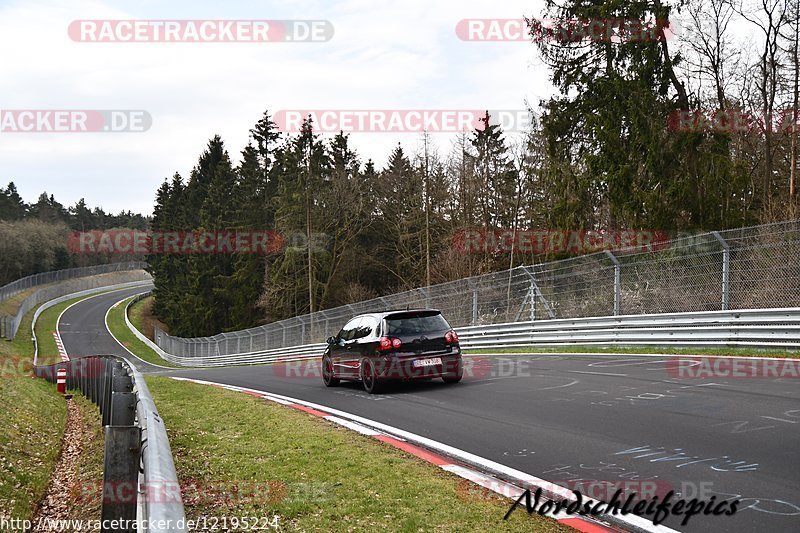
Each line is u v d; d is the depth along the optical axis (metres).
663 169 22.47
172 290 74.62
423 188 38.81
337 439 7.54
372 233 50.97
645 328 15.72
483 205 39.19
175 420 9.77
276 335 33.88
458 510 4.79
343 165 59.56
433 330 12.04
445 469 6.01
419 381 13.19
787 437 6.36
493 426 7.92
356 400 11.13
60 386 20.33
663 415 7.75
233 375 20.84
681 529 4.29
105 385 10.34
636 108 22.36
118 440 4.10
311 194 45.62
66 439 11.45
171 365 53.09
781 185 26.77
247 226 58.53
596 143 24.75
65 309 81.50
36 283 86.38
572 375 11.95
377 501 5.06
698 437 6.58
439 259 42.59
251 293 56.97
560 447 6.61
